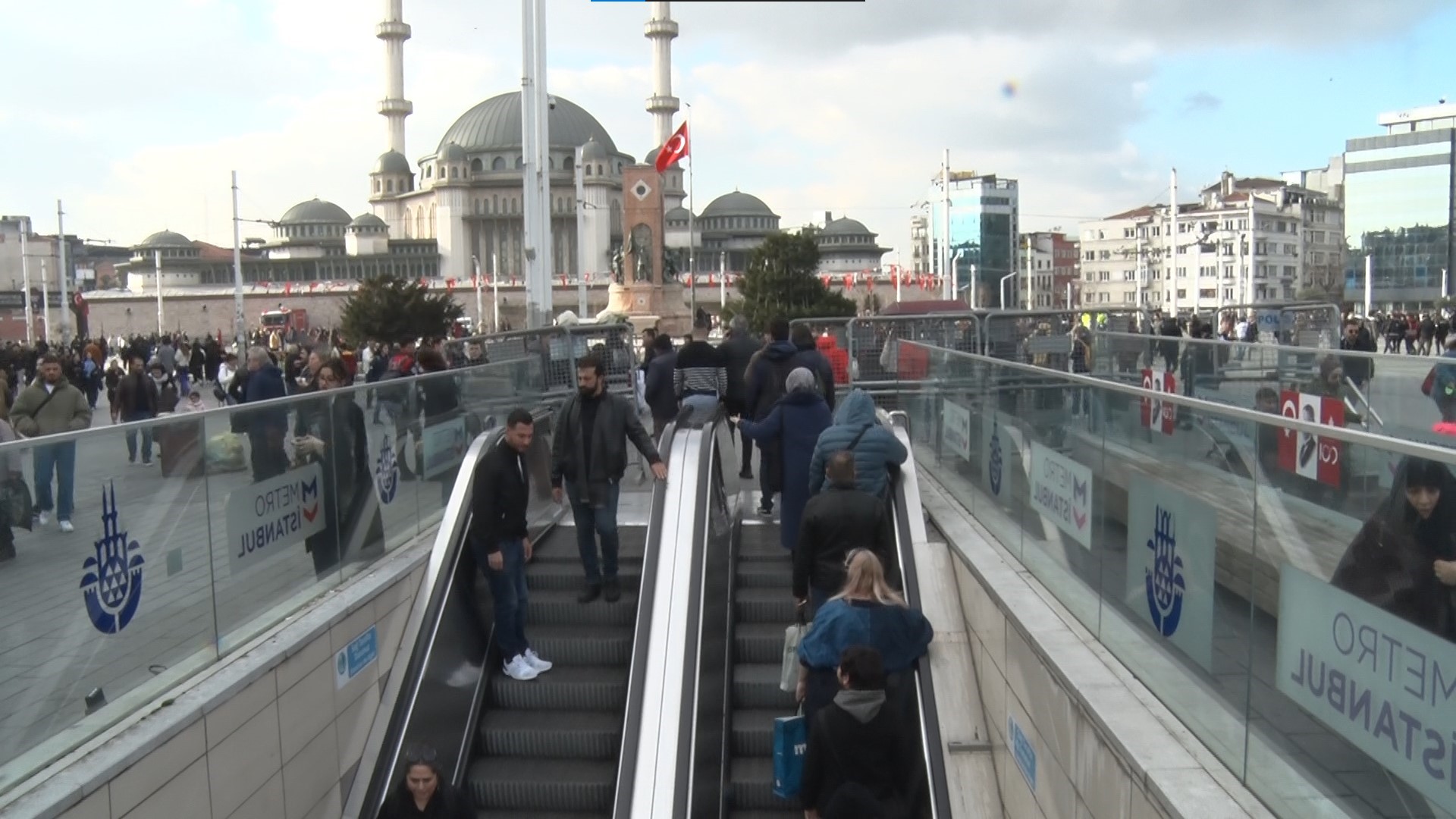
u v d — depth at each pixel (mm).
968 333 19422
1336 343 20891
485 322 112312
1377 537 3418
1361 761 3508
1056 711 5691
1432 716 3164
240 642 6605
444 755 7594
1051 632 6188
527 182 28094
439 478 10445
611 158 144500
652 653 7301
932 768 7164
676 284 80375
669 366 13289
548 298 28516
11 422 13055
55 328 89688
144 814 5207
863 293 118000
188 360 40625
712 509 8891
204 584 6262
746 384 11117
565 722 8242
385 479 8984
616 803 6578
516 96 147500
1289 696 3930
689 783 6555
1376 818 3428
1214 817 4016
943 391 11078
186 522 6113
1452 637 3062
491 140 143875
